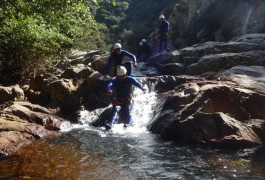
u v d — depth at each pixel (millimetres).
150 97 9562
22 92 10242
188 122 6824
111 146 6512
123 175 5027
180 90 8211
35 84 10922
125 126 7938
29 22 10391
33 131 7277
